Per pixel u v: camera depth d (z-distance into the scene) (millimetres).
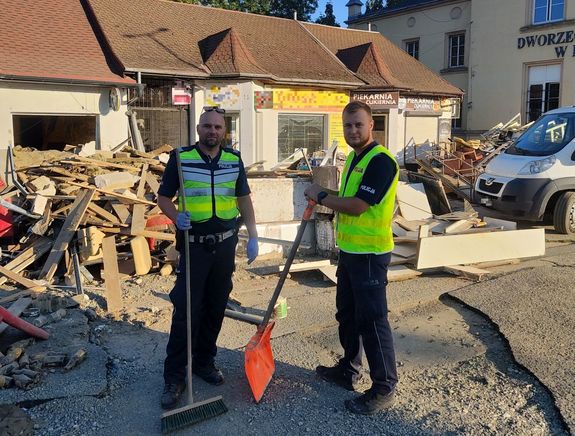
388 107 18094
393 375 3625
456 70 23828
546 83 20672
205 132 3711
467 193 13094
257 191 7938
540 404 3766
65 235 6281
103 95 12797
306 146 16953
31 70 11734
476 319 5406
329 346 4719
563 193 9570
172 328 3736
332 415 3596
